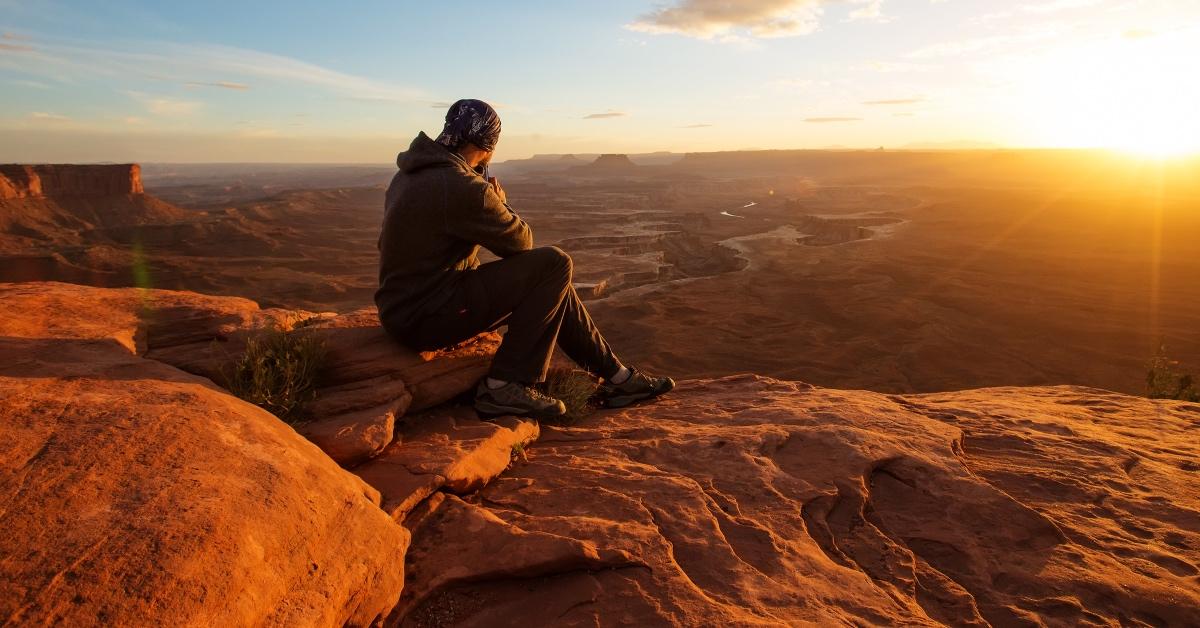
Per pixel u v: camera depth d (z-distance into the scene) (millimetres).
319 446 2898
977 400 5023
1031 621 2311
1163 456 3721
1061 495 3223
